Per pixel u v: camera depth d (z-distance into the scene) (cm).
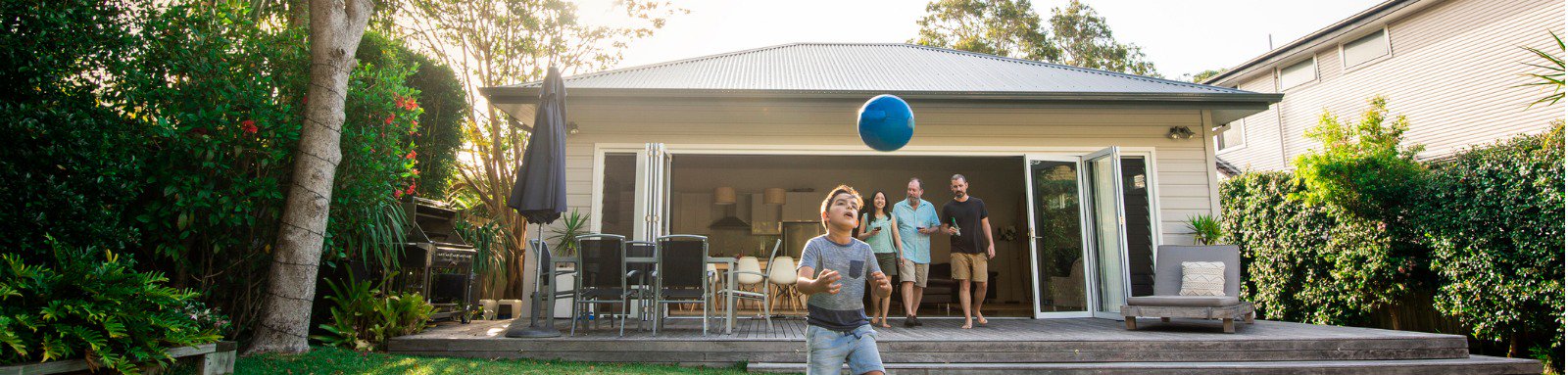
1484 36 1050
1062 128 750
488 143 1274
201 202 411
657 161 659
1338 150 756
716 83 731
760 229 1212
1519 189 595
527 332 490
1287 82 1345
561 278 687
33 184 329
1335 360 459
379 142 513
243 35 475
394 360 414
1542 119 977
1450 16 1095
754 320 648
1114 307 682
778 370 429
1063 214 720
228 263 457
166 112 413
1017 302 1173
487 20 1280
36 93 354
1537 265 584
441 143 812
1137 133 754
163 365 310
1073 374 423
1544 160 575
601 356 449
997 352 446
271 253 475
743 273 641
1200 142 756
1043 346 449
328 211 455
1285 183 839
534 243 633
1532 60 993
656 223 647
